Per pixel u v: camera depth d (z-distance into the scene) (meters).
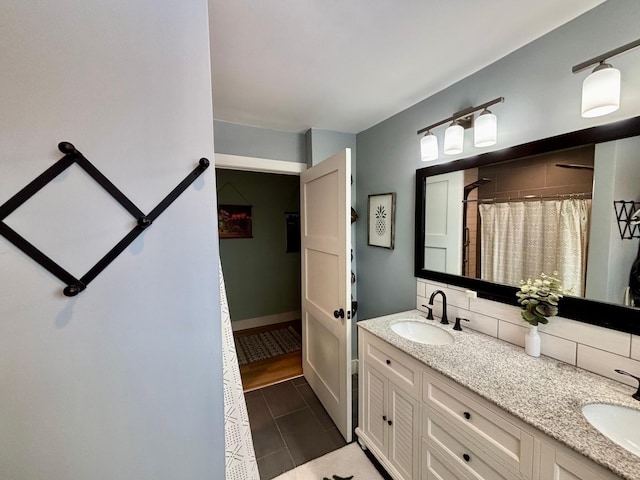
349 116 2.06
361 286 2.50
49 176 0.53
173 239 0.65
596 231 1.05
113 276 0.59
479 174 1.47
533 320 1.17
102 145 0.57
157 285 0.63
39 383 0.55
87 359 0.58
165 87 0.62
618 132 0.98
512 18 1.08
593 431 0.78
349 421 1.78
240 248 3.76
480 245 1.48
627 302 0.98
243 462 0.90
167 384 0.66
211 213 0.68
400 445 1.39
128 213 0.60
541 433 0.80
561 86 1.14
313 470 1.57
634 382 0.96
